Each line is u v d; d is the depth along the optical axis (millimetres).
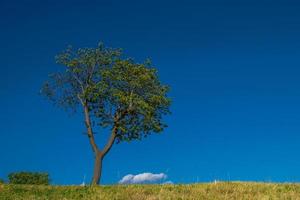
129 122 50750
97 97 50469
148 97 51938
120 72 51156
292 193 26250
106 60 51781
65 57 52469
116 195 26266
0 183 31578
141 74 51312
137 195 26219
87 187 29969
